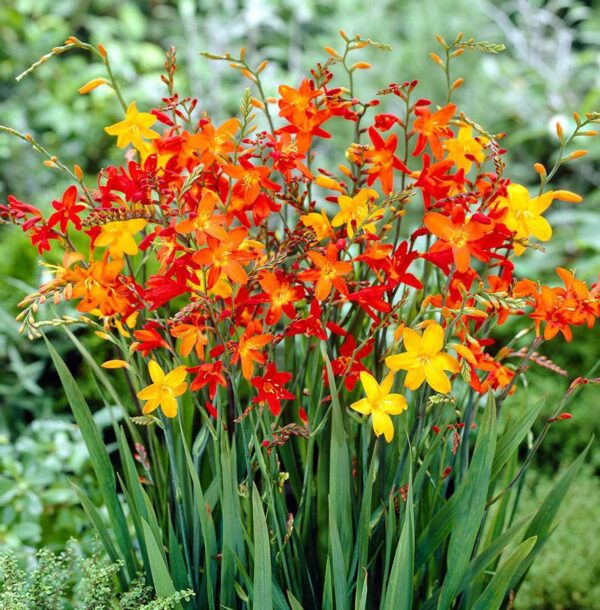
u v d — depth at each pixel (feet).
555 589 5.42
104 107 10.66
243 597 3.86
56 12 12.25
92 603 4.08
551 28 12.66
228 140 3.78
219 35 11.45
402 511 3.88
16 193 9.63
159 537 3.90
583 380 3.87
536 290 3.74
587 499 5.98
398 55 9.70
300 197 3.88
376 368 4.01
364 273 3.99
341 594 3.80
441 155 3.81
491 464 3.72
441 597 3.86
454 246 3.55
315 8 12.78
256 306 3.92
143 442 4.21
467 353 3.57
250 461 3.81
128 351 3.83
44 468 5.63
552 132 8.94
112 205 3.80
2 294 6.50
